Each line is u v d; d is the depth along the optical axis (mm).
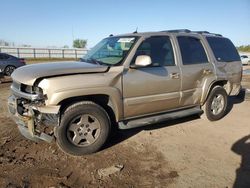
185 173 4078
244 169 4215
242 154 4742
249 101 8930
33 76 4281
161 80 5230
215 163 4402
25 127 4680
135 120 5188
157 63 5281
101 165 4281
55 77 4266
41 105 4266
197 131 5852
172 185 3760
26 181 3791
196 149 4930
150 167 4246
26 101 4523
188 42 5945
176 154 4711
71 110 4355
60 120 4355
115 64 4840
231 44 7059
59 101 4211
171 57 5539
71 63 4988
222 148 4984
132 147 4973
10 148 4828
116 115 4816
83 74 4449
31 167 4180
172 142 5230
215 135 5633
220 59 6543
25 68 4824
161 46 5414
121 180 3871
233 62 6863
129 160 4469
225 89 6809
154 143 5168
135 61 4914
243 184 3797
